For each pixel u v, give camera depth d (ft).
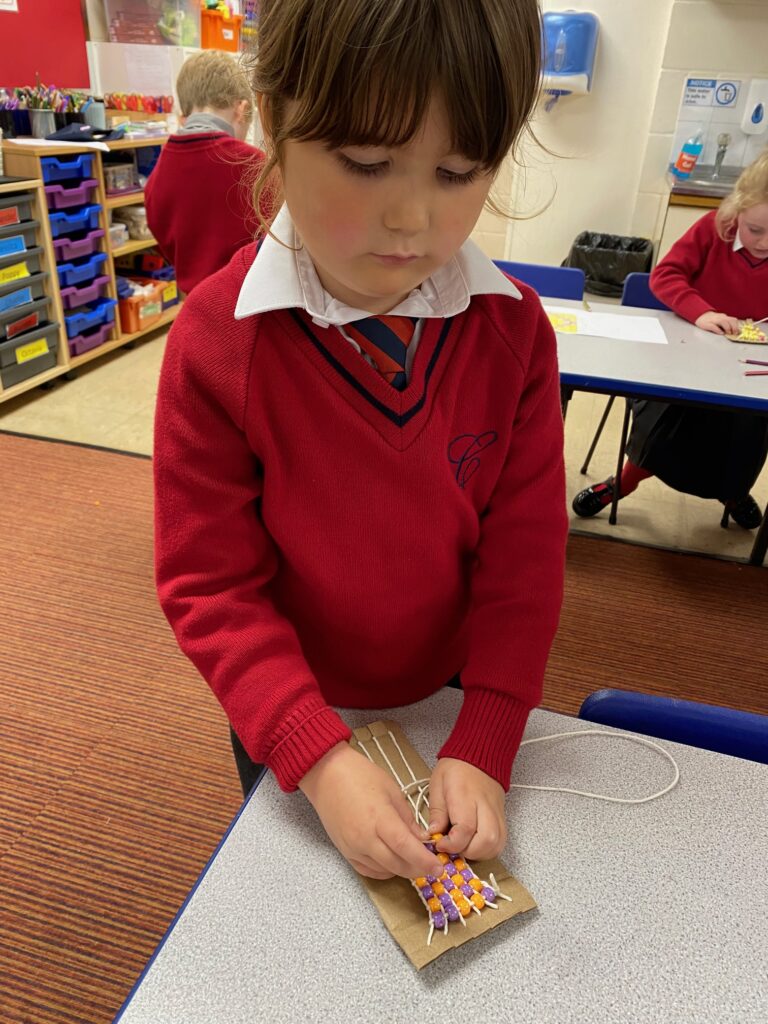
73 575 7.25
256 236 2.38
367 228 1.61
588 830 2.05
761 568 7.99
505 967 1.72
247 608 2.16
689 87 12.46
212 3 12.86
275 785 2.14
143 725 5.74
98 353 11.76
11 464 9.01
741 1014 1.65
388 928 1.77
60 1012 4.01
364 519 2.21
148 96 13.19
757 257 7.42
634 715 2.60
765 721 2.56
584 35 12.21
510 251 14.35
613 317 7.48
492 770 2.10
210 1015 1.60
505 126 1.58
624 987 1.69
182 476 2.10
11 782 5.25
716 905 1.87
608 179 13.51
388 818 1.84
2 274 9.72
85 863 4.75
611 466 9.77
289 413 2.06
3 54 11.44
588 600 7.33
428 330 2.13
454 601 2.60
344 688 2.64
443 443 2.20
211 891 1.85
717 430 7.11
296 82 1.53
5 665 6.20
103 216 11.57
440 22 1.41
